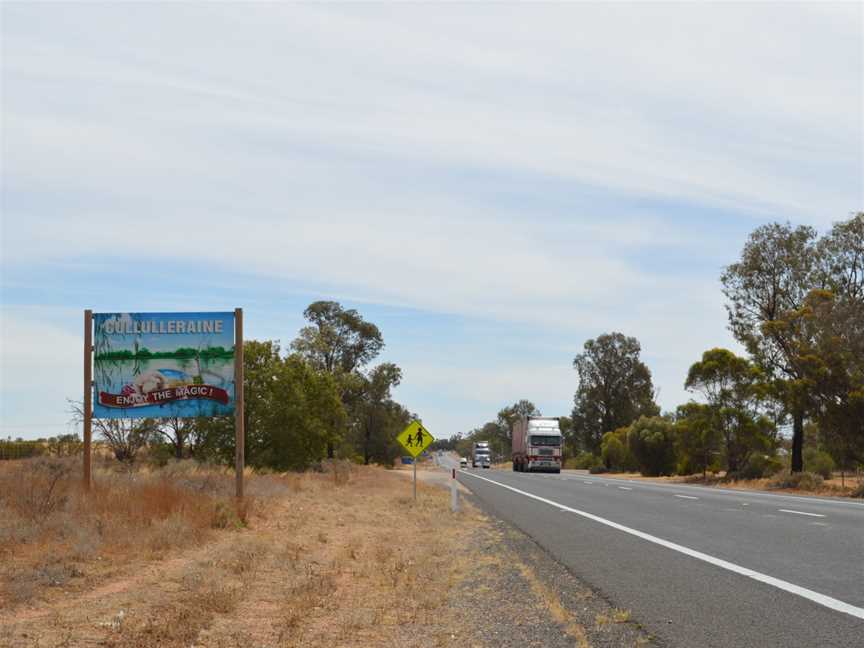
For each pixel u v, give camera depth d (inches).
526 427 2834.6
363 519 789.9
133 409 743.1
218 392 751.1
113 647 284.8
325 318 3400.6
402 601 390.9
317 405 1753.2
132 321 751.7
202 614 338.6
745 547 563.2
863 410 1424.7
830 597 381.4
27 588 360.5
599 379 4229.8
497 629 335.3
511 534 687.7
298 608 363.3
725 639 309.6
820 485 1457.9
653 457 2662.4
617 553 552.7
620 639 315.0
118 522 545.0
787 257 1987.0
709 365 1967.3
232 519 644.7
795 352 1662.2
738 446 1966.0
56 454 1238.9
